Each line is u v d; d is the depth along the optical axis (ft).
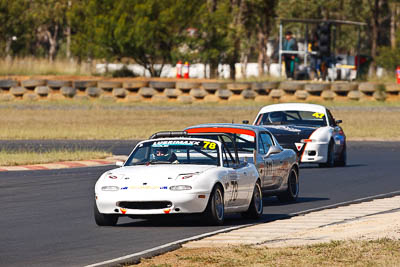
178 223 153.48
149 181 144.77
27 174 252.83
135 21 590.96
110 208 145.07
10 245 128.57
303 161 273.13
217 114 509.35
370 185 227.20
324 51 524.52
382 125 465.47
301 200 197.57
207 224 147.84
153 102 559.79
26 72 620.90
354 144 381.81
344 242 121.70
